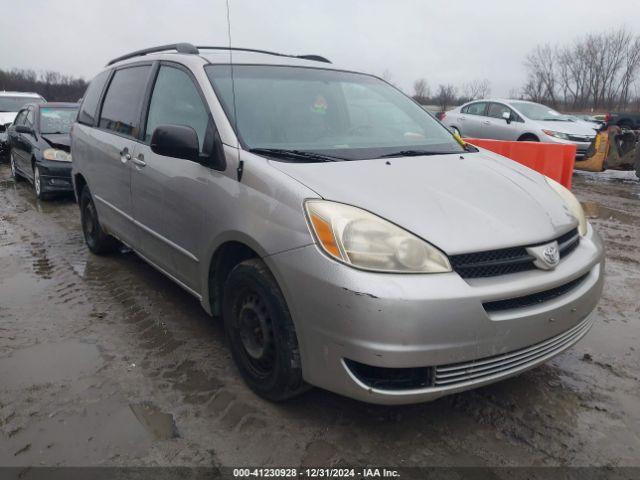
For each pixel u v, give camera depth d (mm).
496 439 2533
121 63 4719
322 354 2316
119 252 5395
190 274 3277
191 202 3084
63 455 2393
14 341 3441
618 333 3664
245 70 3434
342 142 3180
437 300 2148
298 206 2400
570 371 3156
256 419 2652
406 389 2248
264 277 2549
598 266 2816
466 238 2312
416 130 3648
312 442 2494
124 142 4055
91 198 5012
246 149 2828
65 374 3053
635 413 2750
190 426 2598
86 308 3980
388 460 2387
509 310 2348
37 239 5953
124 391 2893
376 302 2129
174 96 3549
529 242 2432
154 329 3643
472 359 2258
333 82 3691
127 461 2357
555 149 7250
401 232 2258
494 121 12617
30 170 8680
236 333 2887
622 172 11820
